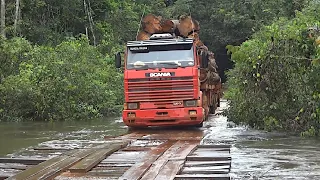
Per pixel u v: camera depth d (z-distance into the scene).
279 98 12.66
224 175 7.01
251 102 13.09
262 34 17.83
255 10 39.25
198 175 7.01
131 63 13.18
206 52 14.27
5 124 17.02
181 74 12.92
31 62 20.45
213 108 20.12
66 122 17.59
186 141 11.01
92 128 15.13
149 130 13.84
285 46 12.41
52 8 31.91
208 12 42.84
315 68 11.48
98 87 20.23
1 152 10.40
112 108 20.62
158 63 13.07
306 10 20.14
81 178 7.09
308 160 8.35
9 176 7.44
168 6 47.94
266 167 7.72
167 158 8.43
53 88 18.58
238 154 9.02
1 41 21.17
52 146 10.56
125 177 6.86
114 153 9.44
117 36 34.72
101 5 35.78
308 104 11.96
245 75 13.23
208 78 16.77
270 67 12.67
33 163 8.66
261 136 11.76
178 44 13.21
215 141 10.89
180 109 12.89
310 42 11.88
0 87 18.83
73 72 19.73
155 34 14.91
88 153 9.05
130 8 37.12
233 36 42.12
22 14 30.23
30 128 15.48
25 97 18.78
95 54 25.41
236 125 14.48
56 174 7.34
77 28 33.88
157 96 12.98
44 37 29.91
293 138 11.37
